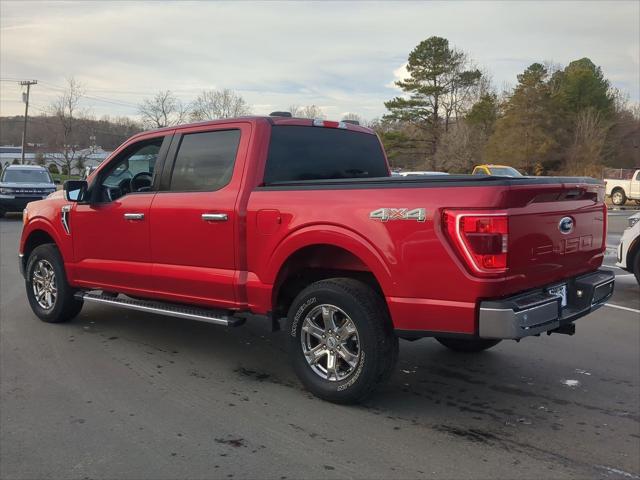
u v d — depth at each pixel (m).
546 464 3.53
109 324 6.69
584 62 75.06
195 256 5.11
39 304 6.76
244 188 4.82
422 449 3.71
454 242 3.80
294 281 4.96
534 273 4.01
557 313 4.12
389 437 3.88
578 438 3.91
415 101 64.06
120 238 5.69
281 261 4.57
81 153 73.50
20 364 5.27
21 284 8.97
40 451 3.63
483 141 58.09
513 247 3.76
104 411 4.25
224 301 4.99
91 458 3.55
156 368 5.22
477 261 3.72
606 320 7.28
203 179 5.17
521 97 53.41
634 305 8.17
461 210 3.76
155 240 5.38
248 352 5.73
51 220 6.38
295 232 4.46
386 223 4.04
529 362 5.55
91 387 4.73
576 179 4.39
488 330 3.73
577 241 4.50
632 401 4.59
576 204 4.45
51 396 4.52
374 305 4.20
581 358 5.69
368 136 5.92
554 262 4.22
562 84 64.94
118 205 5.68
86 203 6.02
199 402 4.45
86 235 6.01
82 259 6.11
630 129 65.12
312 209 4.39
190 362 5.41
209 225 4.96
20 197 20.59
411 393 4.70
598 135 53.28
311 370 4.54
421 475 3.38
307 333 4.55
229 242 4.86
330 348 4.41
